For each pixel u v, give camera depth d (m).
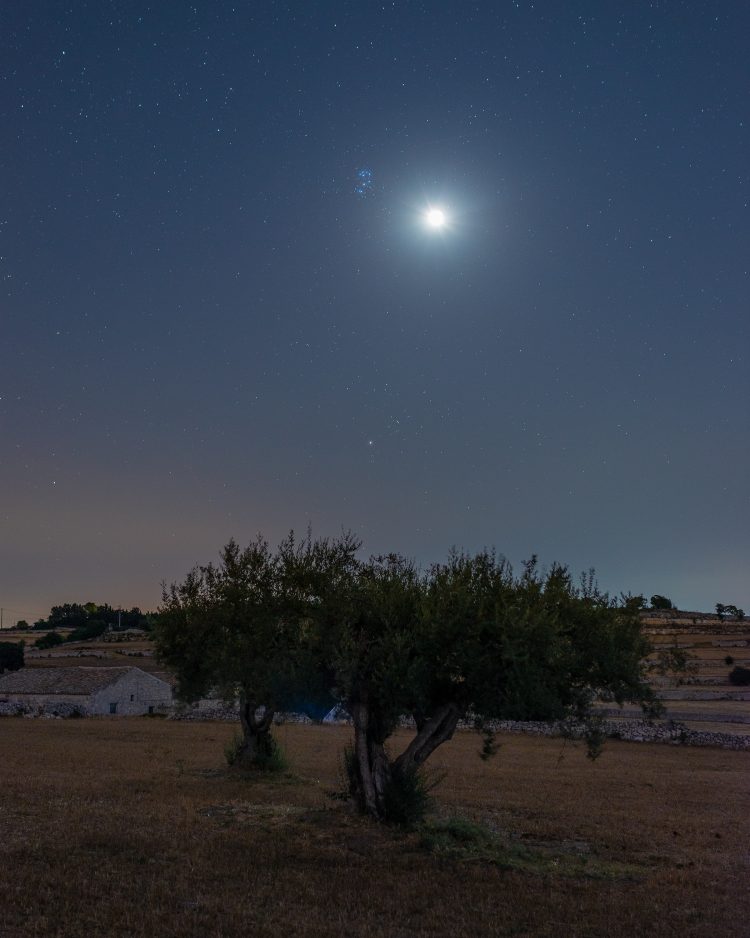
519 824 24.08
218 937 11.39
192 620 31.39
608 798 30.33
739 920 13.84
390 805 21.22
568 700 20.94
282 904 13.42
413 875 16.14
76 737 47.22
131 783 27.05
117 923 11.73
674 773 39.44
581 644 20.86
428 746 21.64
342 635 21.80
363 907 13.64
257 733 32.38
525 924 13.20
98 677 72.44
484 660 19.89
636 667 21.02
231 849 17.28
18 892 12.94
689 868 18.34
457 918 13.33
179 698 33.00
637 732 55.28
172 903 13.05
